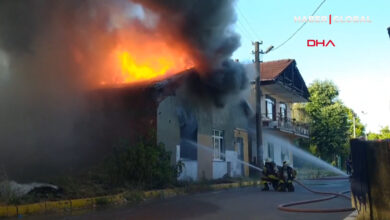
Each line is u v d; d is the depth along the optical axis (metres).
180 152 17.38
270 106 29.45
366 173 6.76
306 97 32.75
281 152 31.58
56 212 8.67
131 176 12.42
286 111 32.97
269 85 26.31
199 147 17.56
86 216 8.17
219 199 11.45
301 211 8.74
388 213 6.38
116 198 10.42
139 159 12.50
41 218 7.92
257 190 15.27
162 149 14.07
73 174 12.52
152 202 10.70
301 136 31.69
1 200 8.45
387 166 6.46
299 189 15.91
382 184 6.50
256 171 23.97
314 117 37.50
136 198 10.84
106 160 13.45
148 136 14.38
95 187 11.20
